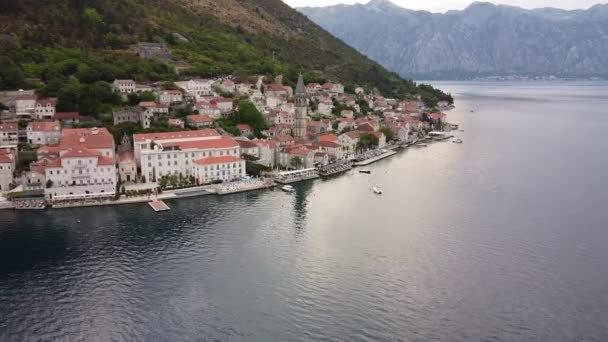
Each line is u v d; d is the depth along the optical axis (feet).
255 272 456.04
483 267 470.39
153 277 444.14
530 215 615.16
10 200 627.46
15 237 525.34
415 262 479.82
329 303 407.23
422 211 629.51
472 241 531.09
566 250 508.94
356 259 484.74
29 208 612.70
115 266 463.01
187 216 595.47
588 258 490.08
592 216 611.47
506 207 647.56
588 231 561.02
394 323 381.19
